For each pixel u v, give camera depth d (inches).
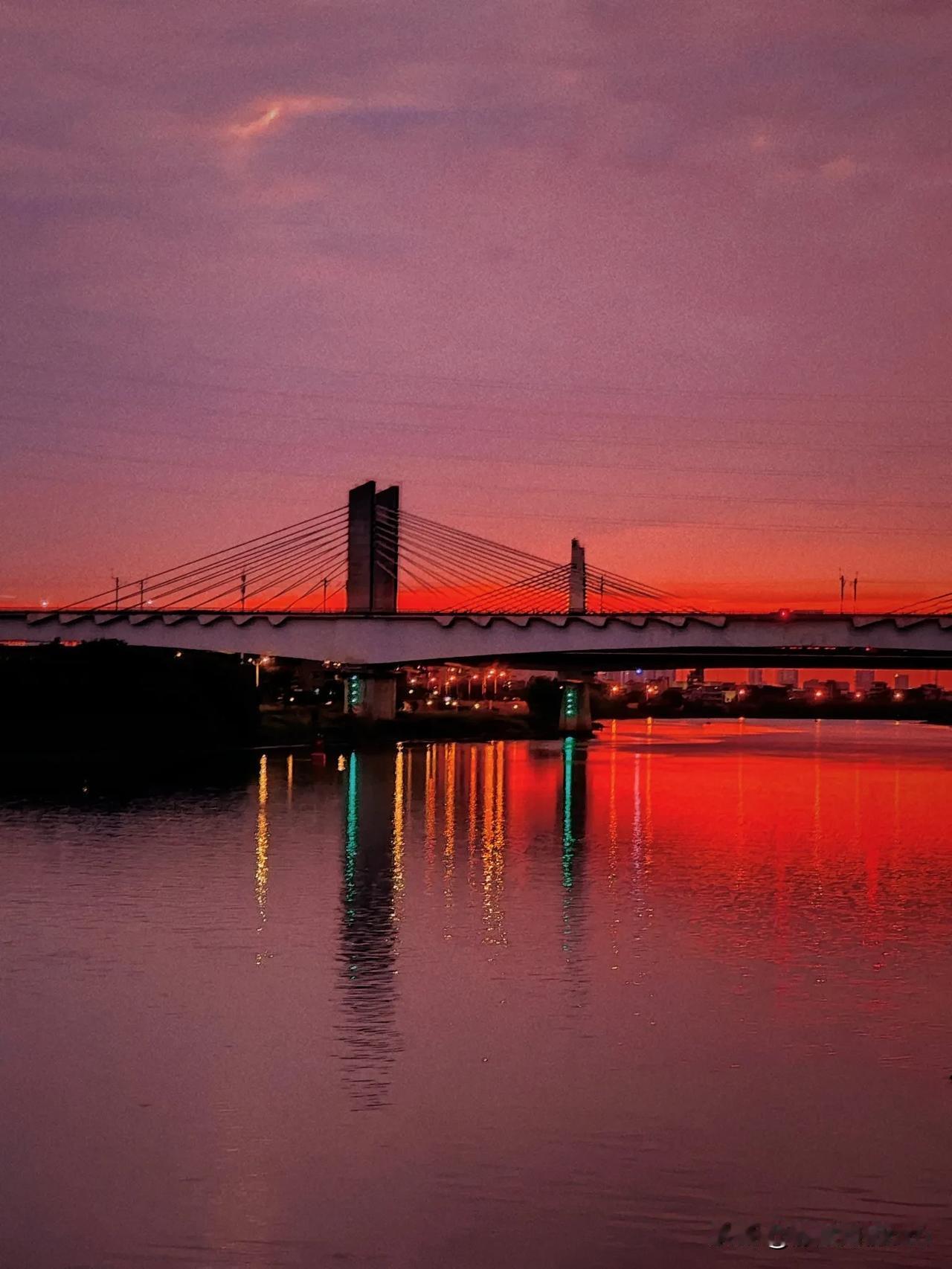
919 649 5177.2
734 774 5413.4
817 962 1734.7
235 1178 1058.1
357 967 1676.9
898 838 3122.5
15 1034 1392.7
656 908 2106.3
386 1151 1108.5
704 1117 1181.1
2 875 2316.7
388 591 6737.2
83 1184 1047.6
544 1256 945.5
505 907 2097.7
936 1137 1141.1
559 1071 1290.6
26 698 5123.0
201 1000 1517.0
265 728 6304.1
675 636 5442.9
